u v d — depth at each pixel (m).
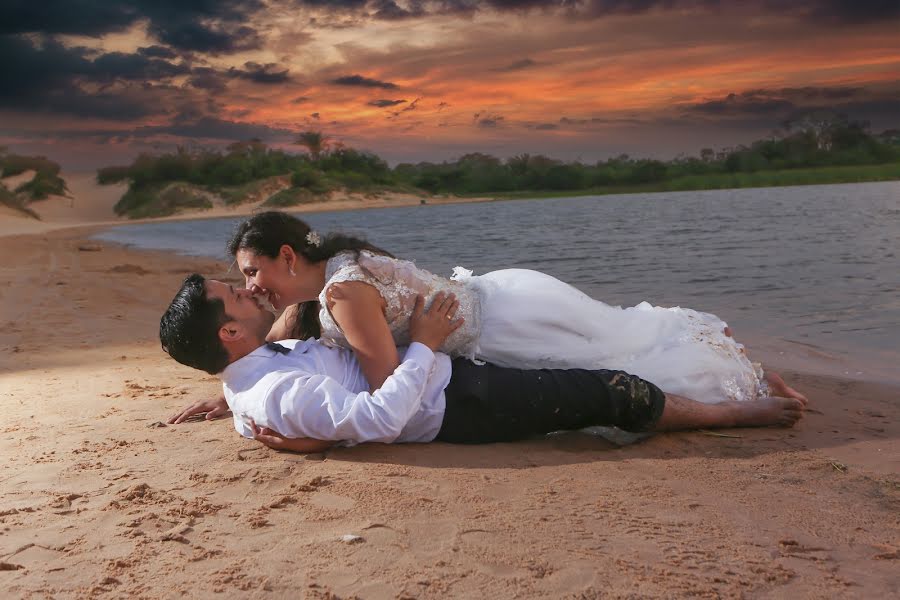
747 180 102.19
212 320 2.96
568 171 108.94
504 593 1.85
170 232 37.59
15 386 4.40
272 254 3.01
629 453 3.02
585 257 14.14
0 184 74.75
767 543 2.16
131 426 3.43
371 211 65.75
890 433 3.31
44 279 11.82
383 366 2.97
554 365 3.29
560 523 2.28
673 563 2.02
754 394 3.54
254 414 2.95
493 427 3.07
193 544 2.15
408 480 2.67
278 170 90.00
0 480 2.72
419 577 1.93
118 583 1.91
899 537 2.21
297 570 1.97
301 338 3.49
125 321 7.24
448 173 104.62
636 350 3.41
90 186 93.62
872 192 50.44
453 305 3.12
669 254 13.91
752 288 9.05
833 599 1.84
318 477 2.66
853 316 6.95
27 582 1.93
